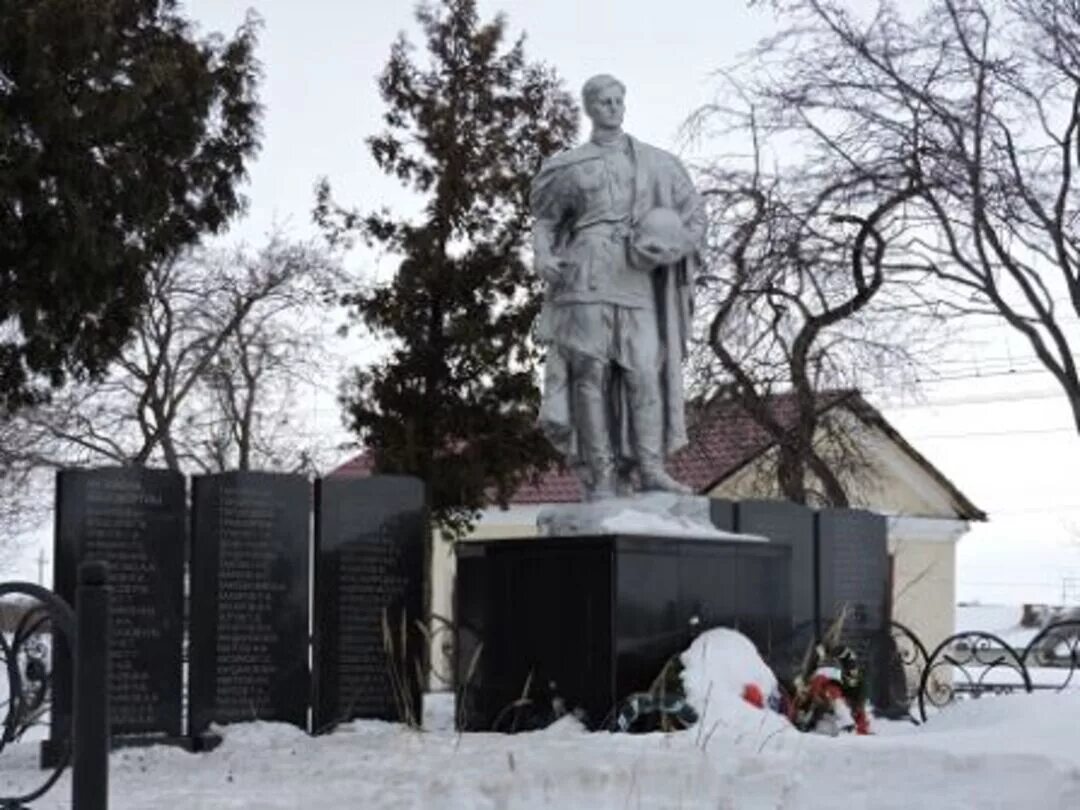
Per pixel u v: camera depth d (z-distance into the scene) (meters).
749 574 14.70
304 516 16.52
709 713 12.91
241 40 23.44
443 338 27.72
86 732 6.43
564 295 14.89
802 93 23.86
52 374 21.42
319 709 16.39
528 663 14.27
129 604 15.36
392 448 27.36
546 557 14.26
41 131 19.20
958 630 43.59
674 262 14.88
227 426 40.22
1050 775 9.94
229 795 10.77
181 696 15.62
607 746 11.64
